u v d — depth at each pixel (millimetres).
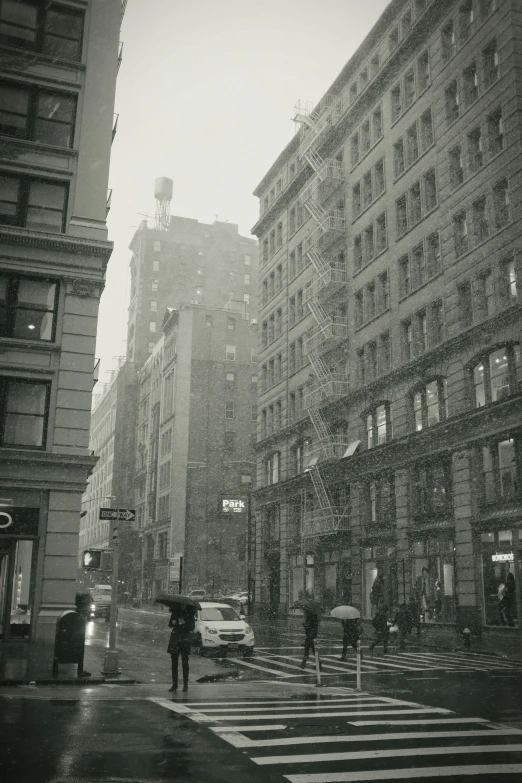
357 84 46125
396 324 38438
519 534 27312
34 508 23500
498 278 30438
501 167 30828
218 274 122875
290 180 56594
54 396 24469
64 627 15227
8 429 24062
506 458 29031
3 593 22703
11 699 12078
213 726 9969
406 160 39062
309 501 47500
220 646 21938
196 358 83500
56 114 26812
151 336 114688
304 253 52000
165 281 118688
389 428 38156
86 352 25047
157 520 81938
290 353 53688
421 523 34125
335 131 47344
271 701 12672
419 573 34000
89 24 27672
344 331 44406
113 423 112625
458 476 31281
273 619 48688
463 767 7711
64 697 12516
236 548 77500
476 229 32469
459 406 32000
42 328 25062
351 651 24672
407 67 39750
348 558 40906
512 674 17875
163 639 29172
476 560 29750
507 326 29500
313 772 7430
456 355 32594
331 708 11922
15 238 24875
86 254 25594
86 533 132250
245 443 82250
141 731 9398
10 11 27062
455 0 35344
